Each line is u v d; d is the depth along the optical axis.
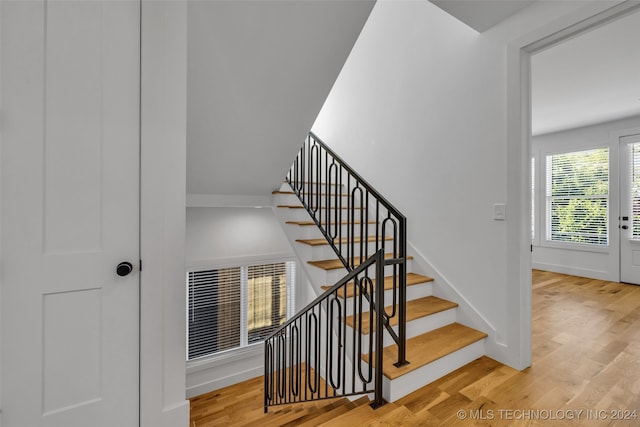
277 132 2.34
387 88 3.18
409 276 2.69
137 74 1.20
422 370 1.76
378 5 3.33
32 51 1.02
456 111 2.41
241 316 3.87
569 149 4.73
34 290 1.03
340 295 2.38
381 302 1.58
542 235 5.08
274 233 4.05
